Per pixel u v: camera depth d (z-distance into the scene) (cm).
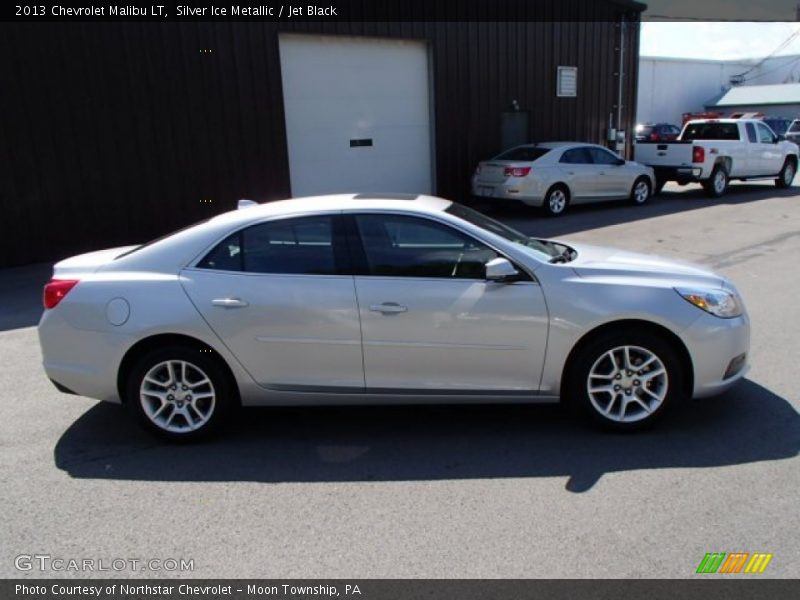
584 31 1700
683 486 338
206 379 398
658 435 398
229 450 397
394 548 294
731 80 4753
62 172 1017
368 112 1372
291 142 1280
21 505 337
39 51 972
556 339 388
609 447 385
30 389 503
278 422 436
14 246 995
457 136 1503
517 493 337
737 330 396
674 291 389
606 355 393
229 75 1154
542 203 1354
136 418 402
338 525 313
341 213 401
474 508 324
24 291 844
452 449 390
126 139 1066
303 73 1269
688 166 1605
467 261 394
